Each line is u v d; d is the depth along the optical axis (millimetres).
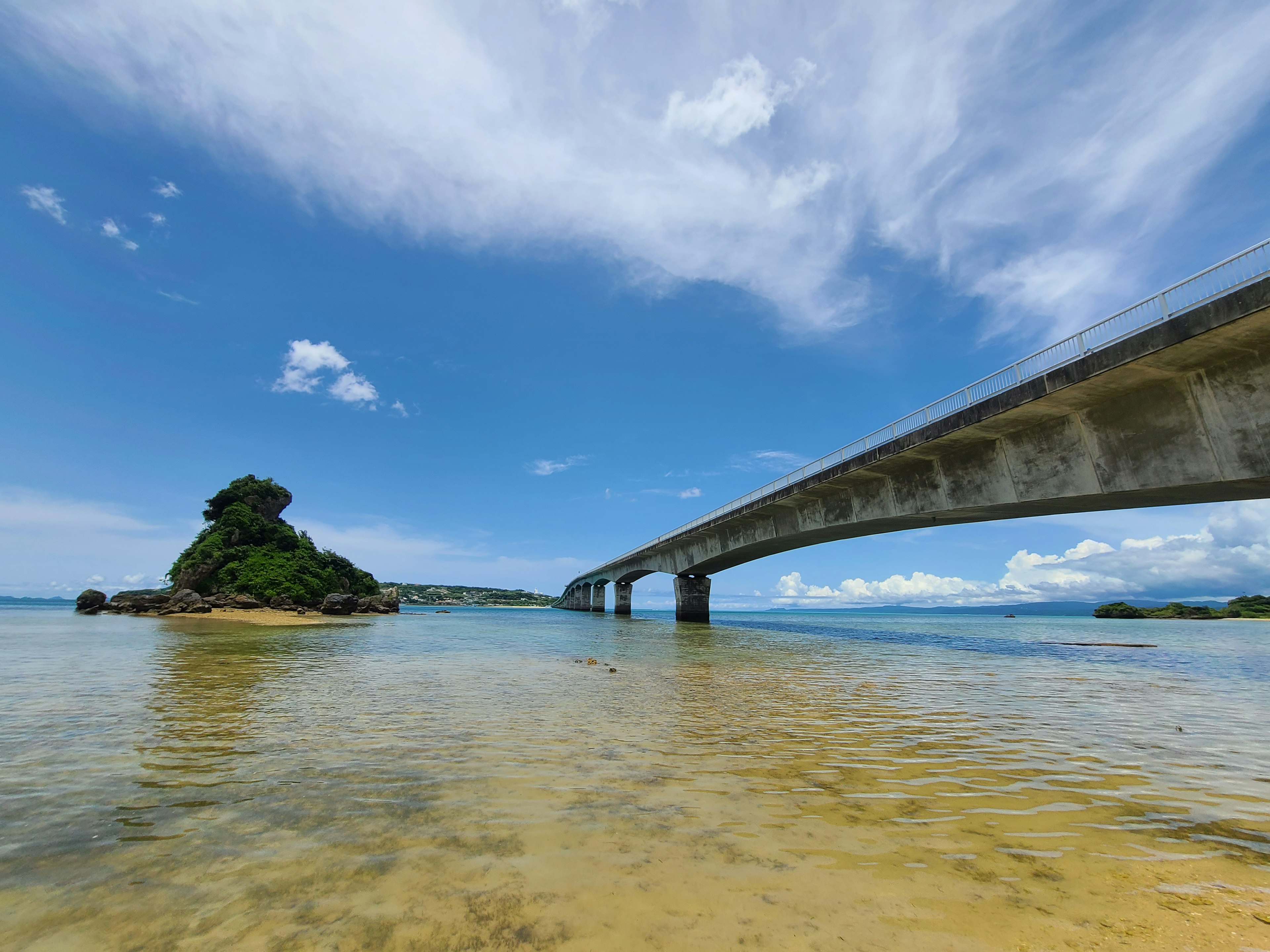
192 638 24844
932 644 29891
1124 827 4816
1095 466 18016
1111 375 15961
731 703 10844
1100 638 38625
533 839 4312
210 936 2996
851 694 12281
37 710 8836
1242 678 16234
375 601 66500
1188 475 15602
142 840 4191
